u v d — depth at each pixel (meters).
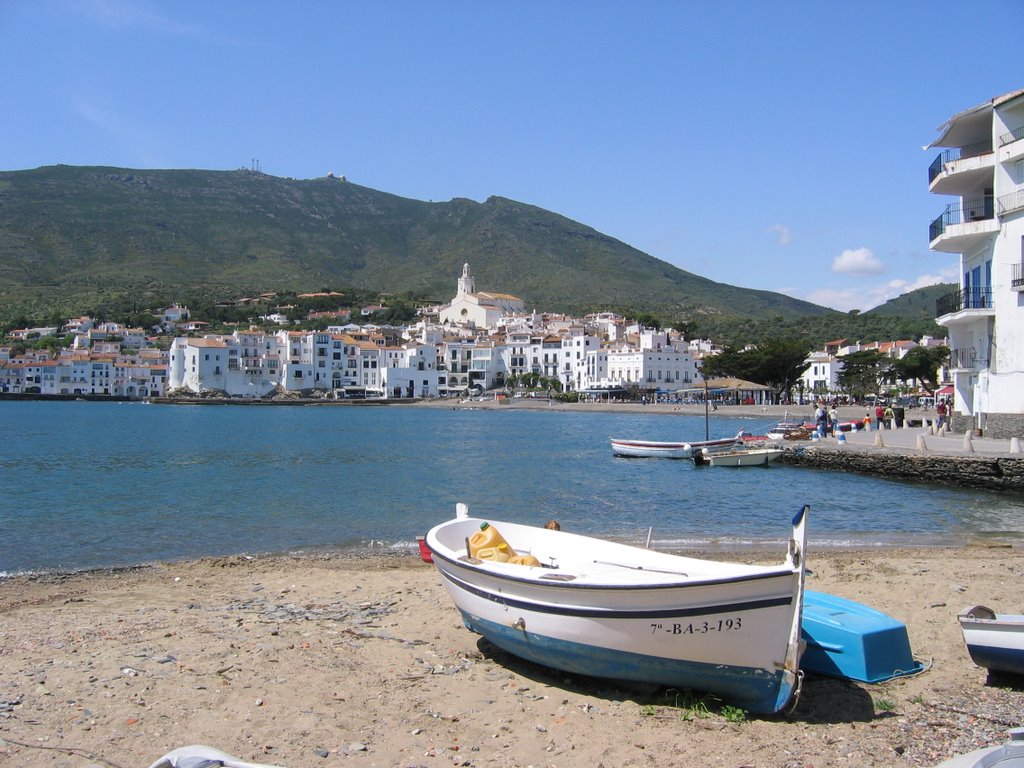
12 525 27.44
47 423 102.50
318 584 18.31
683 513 30.94
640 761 9.18
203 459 53.75
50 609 16.02
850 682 11.60
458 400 186.12
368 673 11.95
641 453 55.94
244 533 26.12
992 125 44.22
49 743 9.45
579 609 10.82
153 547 23.81
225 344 186.38
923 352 128.12
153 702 10.66
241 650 12.91
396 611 15.68
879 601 15.83
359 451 61.47
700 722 10.25
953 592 16.50
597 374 191.12
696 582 10.05
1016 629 11.05
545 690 11.38
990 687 11.41
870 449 44.19
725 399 143.00
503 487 39.12
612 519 29.42
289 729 9.89
